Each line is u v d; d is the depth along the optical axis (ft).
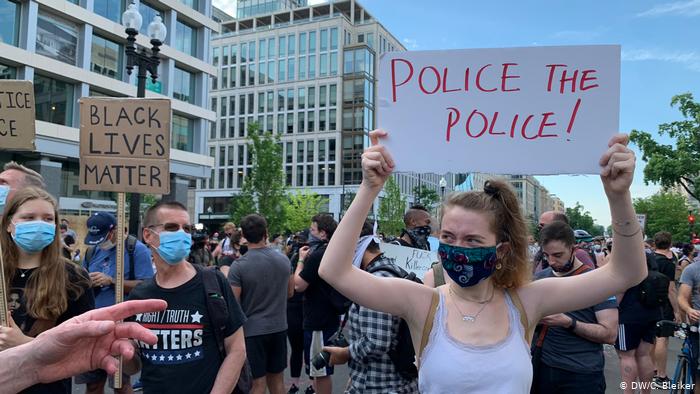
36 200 9.27
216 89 228.84
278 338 15.83
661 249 24.71
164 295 9.13
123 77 101.96
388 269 10.41
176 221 9.27
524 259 6.92
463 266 6.53
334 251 6.65
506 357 6.26
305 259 17.02
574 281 6.86
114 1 99.04
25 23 83.76
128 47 30.40
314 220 17.22
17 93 10.80
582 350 11.10
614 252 6.46
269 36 221.05
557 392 11.18
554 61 6.71
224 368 9.08
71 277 9.70
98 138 11.73
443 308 6.78
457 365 6.23
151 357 8.98
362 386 9.85
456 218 6.63
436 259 16.22
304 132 211.61
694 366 15.97
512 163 6.73
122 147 11.71
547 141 6.68
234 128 224.53
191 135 119.34
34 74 86.28
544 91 6.73
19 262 9.40
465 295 6.85
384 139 6.97
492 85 6.84
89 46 93.71
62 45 90.02
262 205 128.98
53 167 89.15
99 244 16.07
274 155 131.44
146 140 11.71
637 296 17.98
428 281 12.28
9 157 85.30
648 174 78.13
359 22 225.97
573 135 6.62
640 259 6.32
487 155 6.79
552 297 6.88
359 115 203.82
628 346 17.98
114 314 5.05
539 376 11.38
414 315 6.89
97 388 14.01
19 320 9.07
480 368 6.16
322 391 16.49
